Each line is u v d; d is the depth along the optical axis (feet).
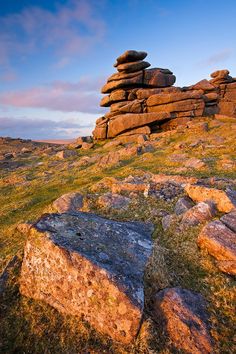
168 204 45.68
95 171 100.27
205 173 66.74
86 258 22.41
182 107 173.68
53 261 23.65
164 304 21.62
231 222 31.17
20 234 48.93
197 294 23.36
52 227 27.02
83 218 30.60
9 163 166.50
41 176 115.24
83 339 20.44
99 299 21.09
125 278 21.63
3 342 21.54
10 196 85.76
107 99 198.08
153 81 192.34
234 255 26.68
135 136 167.73
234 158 83.30
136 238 29.71
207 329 19.99
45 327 21.84
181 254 29.91
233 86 201.87
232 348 18.80
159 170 79.20
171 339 19.45
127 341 19.67
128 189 55.11
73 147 185.68
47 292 23.93
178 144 116.98
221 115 178.29
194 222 35.65
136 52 186.09
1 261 37.17
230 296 22.81
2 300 25.05
